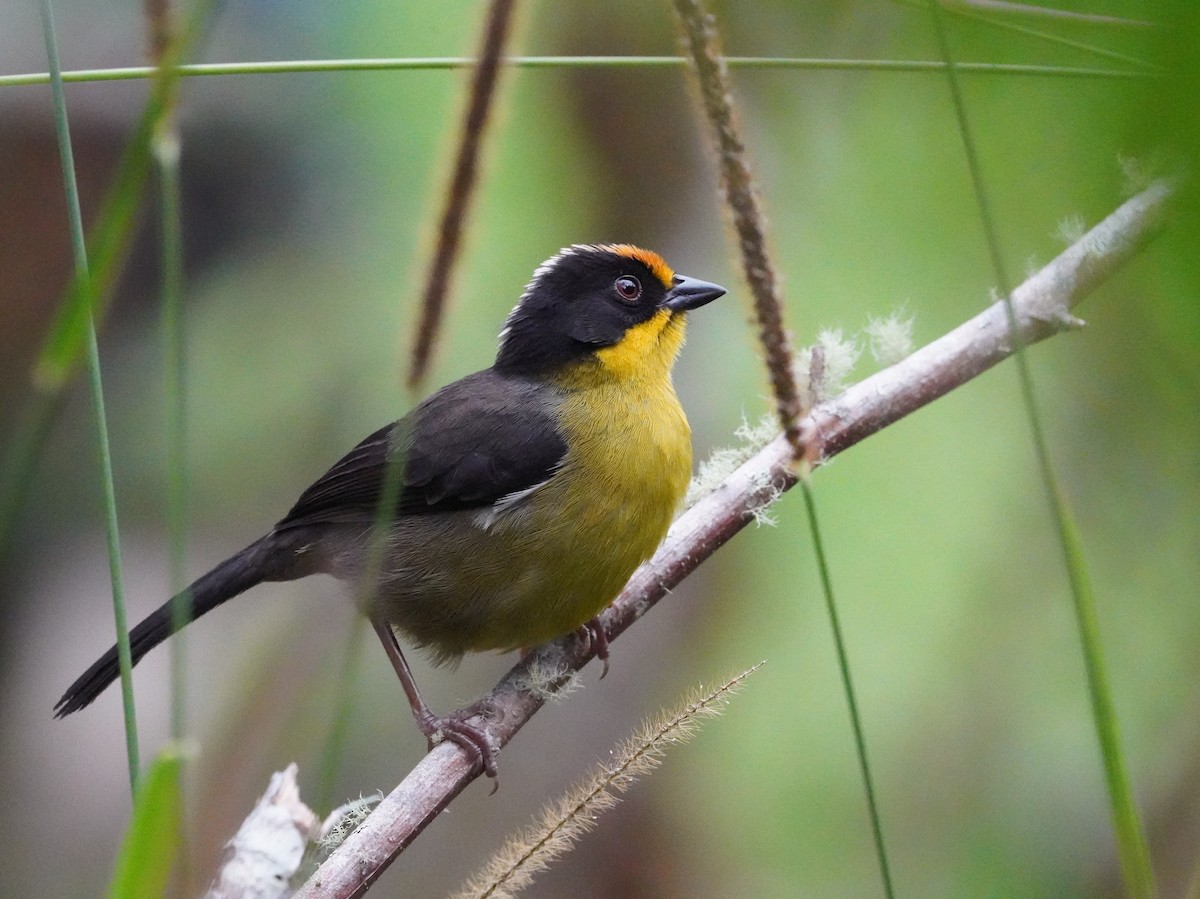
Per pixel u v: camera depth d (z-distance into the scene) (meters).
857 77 9.19
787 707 11.66
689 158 12.31
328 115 13.88
